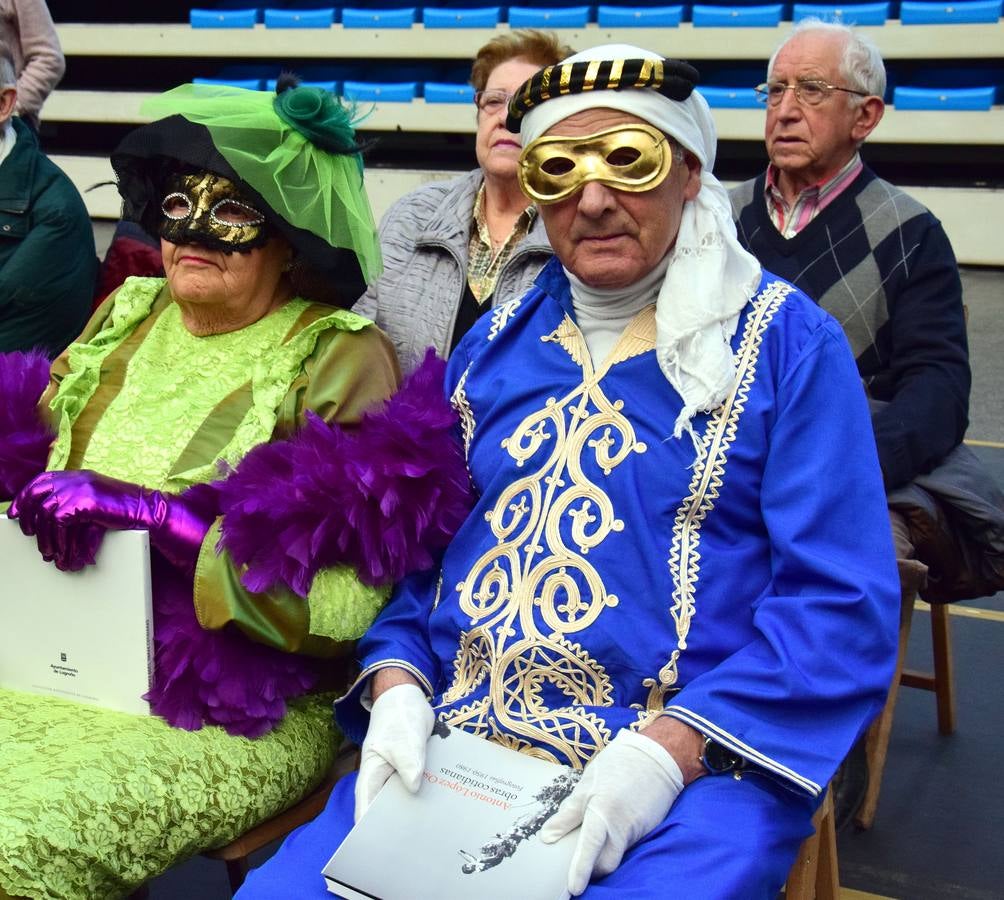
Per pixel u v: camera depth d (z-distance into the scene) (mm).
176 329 1956
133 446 1866
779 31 8117
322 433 1728
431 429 1714
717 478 1541
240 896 1460
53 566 1731
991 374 5820
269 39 9438
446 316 2426
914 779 2654
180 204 1817
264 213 1812
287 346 1855
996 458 4828
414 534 1707
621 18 8430
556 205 1603
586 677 1552
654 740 1453
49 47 3580
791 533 1503
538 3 8898
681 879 1368
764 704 1450
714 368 1537
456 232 2475
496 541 1638
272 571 1640
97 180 9586
